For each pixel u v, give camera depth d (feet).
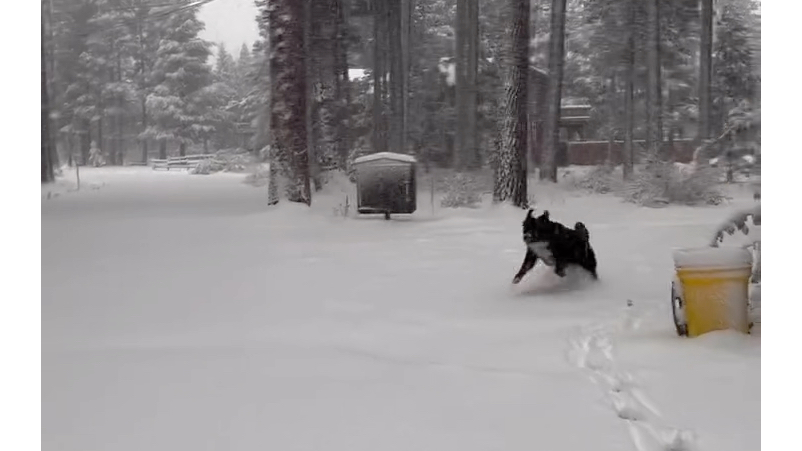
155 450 15.29
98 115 258.16
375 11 124.88
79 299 31.89
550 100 100.12
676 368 20.49
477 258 42.60
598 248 45.60
